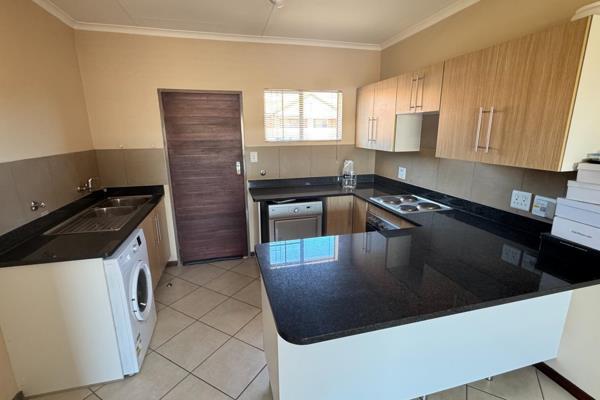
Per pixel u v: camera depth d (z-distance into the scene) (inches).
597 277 53.7
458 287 50.3
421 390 57.6
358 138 142.7
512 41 64.1
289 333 38.5
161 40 117.4
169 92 122.0
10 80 73.7
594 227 56.6
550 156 58.4
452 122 82.7
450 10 96.0
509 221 82.8
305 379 50.4
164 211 129.4
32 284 65.4
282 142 139.3
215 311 103.8
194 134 128.5
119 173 123.4
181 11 97.9
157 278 112.6
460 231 80.0
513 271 56.4
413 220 89.9
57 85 95.5
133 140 122.5
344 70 138.9
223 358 82.8
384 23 110.1
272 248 67.2
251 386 73.9
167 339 90.0
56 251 68.4
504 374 76.1
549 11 68.4
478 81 73.5
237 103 130.3
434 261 60.7
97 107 116.3
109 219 95.8
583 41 51.9
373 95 126.4
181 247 138.0
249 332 93.2
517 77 63.7
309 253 64.4
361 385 53.1
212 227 140.3
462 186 98.6
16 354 67.8
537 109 60.2
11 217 71.4
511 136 66.1
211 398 70.8
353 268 57.2
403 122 112.8
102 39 112.0
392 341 52.6
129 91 118.2
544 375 75.4
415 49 116.0
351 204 131.5
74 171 102.9
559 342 69.7
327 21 107.9
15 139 74.5
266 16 102.7
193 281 124.2
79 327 69.9
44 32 89.5
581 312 65.4
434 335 55.1
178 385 74.3
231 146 134.1
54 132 92.3
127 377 76.5
